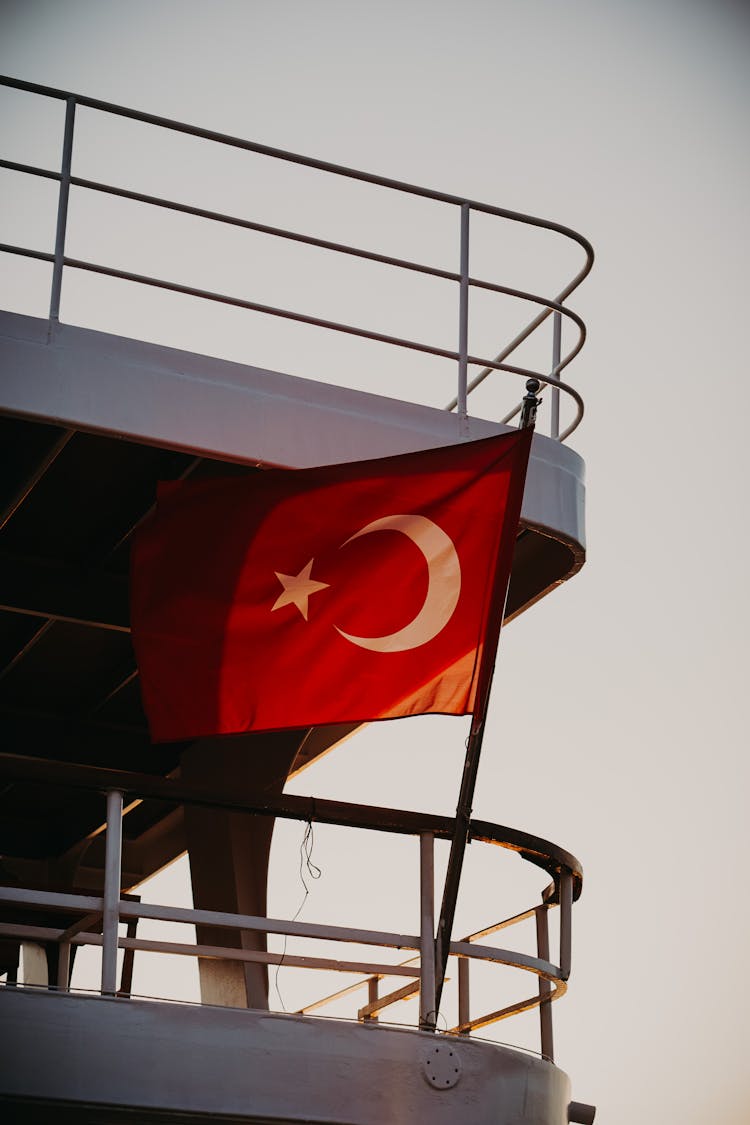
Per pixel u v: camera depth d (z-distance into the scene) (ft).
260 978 26.58
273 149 26.07
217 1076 19.39
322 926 20.93
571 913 23.52
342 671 22.91
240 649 23.16
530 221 28.02
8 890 19.42
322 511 23.67
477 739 22.20
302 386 24.89
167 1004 19.53
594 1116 24.30
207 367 24.36
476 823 22.33
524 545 27.71
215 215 25.35
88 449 26.12
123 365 23.82
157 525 23.75
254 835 27.91
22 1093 18.49
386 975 21.72
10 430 24.47
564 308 28.17
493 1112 20.72
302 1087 19.71
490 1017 25.31
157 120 25.39
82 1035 19.01
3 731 33.42
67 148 24.68
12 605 28.37
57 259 24.08
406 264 26.43
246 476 23.80
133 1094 18.94
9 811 37.19
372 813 21.84
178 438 23.76
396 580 23.25
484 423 26.13
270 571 23.49
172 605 23.39
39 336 23.52
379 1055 20.29
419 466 23.65
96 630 30.76
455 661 22.72
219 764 28.30
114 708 34.17
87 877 38.09
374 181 26.81
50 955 29.94
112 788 20.52
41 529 28.32
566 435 28.99
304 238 25.93
